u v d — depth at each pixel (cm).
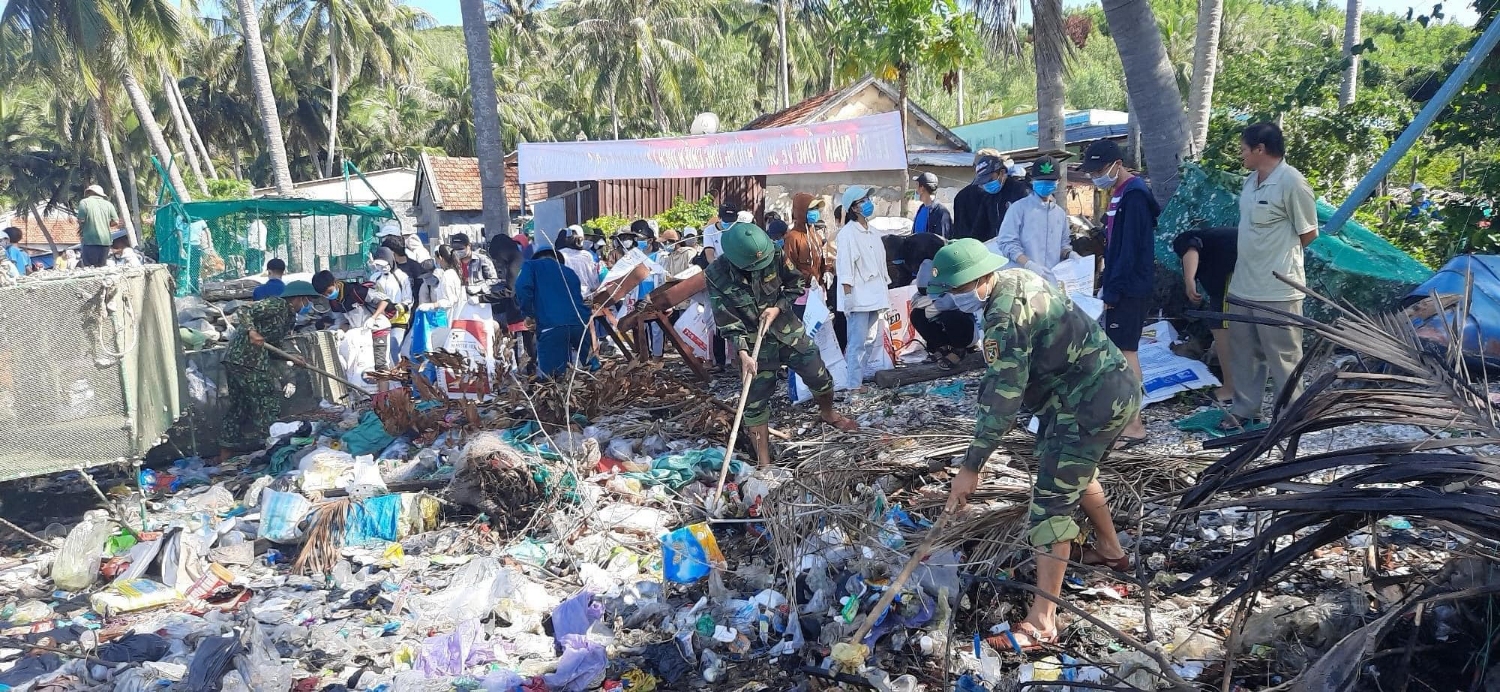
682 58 4759
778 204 1593
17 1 2458
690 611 415
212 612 452
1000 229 706
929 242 830
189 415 735
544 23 5497
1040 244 687
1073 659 346
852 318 750
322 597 461
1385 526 416
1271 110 888
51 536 577
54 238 5334
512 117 4834
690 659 379
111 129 3209
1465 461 278
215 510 598
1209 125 904
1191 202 722
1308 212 511
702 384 833
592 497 542
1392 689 291
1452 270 593
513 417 715
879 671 345
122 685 364
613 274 834
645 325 882
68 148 4544
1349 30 1553
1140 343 689
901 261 841
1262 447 354
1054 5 1169
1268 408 590
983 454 339
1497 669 275
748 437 625
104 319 541
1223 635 352
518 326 896
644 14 4716
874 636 367
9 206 5306
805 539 438
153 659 396
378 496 560
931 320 777
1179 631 357
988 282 349
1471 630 294
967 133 2886
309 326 945
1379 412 371
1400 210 868
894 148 945
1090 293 676
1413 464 287
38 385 529
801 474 507
